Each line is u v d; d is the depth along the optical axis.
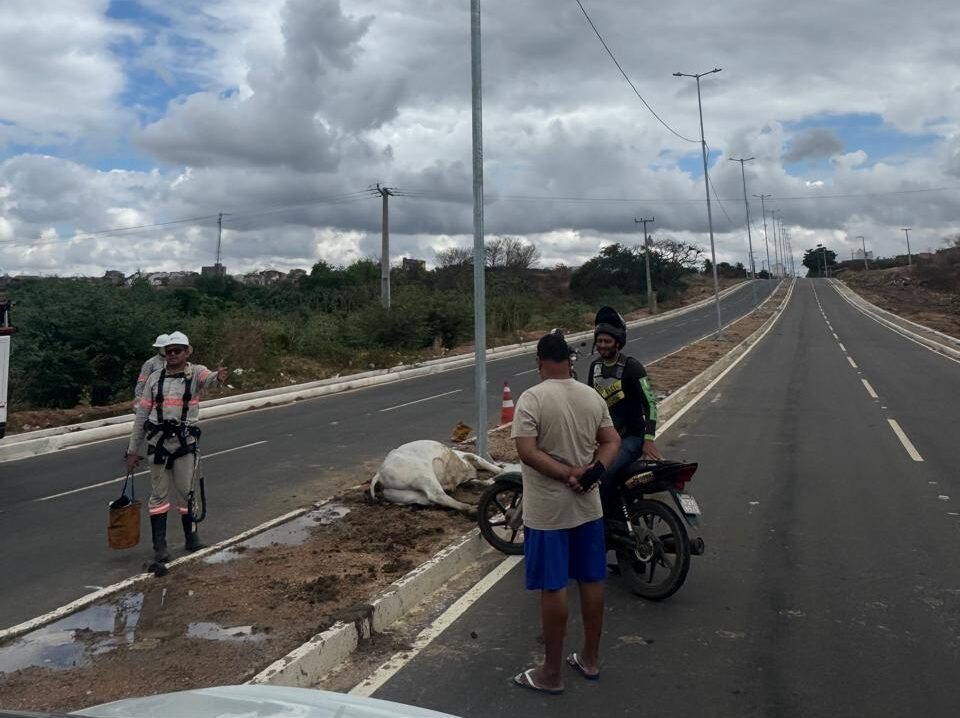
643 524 5.41
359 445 12.20
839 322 48.03
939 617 4.85
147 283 23.61
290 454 11.51
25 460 12.02
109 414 16.36
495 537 6.36
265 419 15.82
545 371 4.11
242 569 5.79
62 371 18.34
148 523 7.71
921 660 4.24
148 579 5.62
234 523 7.54
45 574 6.14
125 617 4.91
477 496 7.80
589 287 88.81
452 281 65.12
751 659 4.28
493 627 4.81
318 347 26.11
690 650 4.41
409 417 15.46
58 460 11.91
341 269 56.06
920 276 90.69
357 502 7.77
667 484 5.21
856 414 14.17
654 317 62.53
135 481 10.14
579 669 4.13
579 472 3.88
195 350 21.23
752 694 3.88
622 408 5.45
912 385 18.84
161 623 4.77
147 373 6.19
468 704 3.80
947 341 31.17
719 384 19.50
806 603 5.11
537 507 3.89
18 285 22.27
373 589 5.20
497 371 26.23
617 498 5.41
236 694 2.53
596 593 4.01
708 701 3.81
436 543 6.31
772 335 39.62
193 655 4.26
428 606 5.20
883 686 3.95
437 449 7.95
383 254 33.97
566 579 3.89
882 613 4.92
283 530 6.90
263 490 9.03
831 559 6.02
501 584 5.62
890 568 5.78
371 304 32.88
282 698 2.48
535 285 94.31
